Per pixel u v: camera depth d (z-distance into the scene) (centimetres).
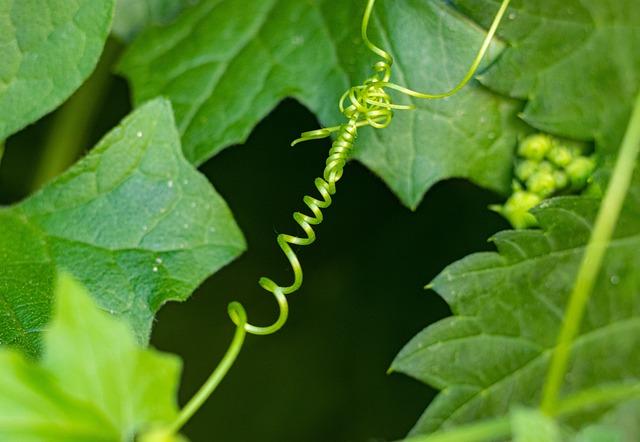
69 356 26
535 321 30
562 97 31
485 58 32
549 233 30
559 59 31
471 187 37
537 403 30
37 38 32
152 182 32
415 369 30
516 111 32
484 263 30
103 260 31
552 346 30
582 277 28
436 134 32
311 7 33
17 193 37
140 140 32
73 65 32
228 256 31
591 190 31
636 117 29
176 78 34
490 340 30
